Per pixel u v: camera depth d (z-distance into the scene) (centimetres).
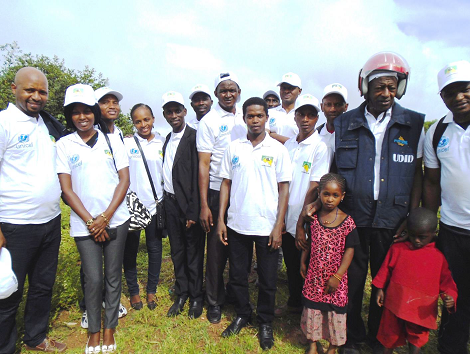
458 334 273
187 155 335
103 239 279
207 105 434
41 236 276
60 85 2233
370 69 258
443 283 250
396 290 255
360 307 287
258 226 290
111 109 344
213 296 336
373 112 274
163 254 539
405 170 264
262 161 289
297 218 312
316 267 269
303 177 310
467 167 245
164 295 388
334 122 291
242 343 300
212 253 330
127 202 324
